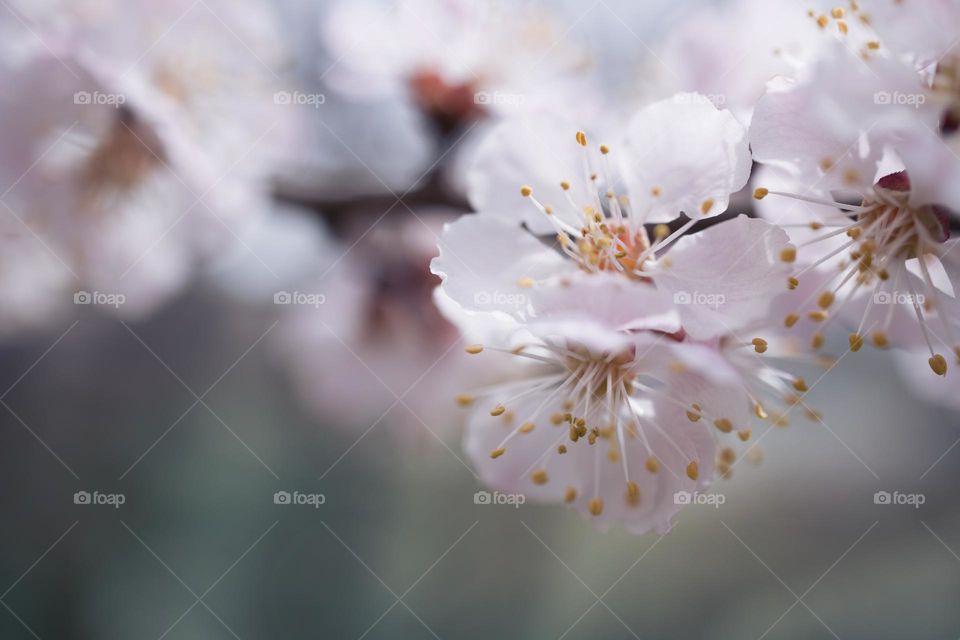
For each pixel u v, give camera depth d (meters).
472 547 0.25
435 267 0.15
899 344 0.16
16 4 0.17
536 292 0.15
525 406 0.16
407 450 0.22
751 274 0.15
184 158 0.18
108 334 0.25
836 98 0.15
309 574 0.25
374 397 0.21
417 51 0.19
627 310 0.15
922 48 0.15
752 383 0.16
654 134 0.15
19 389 0.25
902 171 0.15
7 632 0.24
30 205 0.18
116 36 0.18
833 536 0.23
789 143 0.15
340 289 0.20
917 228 0.15
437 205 0.19
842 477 0.23
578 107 0.19
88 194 0.18
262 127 0.19
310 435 0.25
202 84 0.19
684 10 0.19
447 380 0.20
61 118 0.18
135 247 0.19
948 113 0.15
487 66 0.19
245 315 0.26
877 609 0.23
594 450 0.16
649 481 0.16
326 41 0.19
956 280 0.15
